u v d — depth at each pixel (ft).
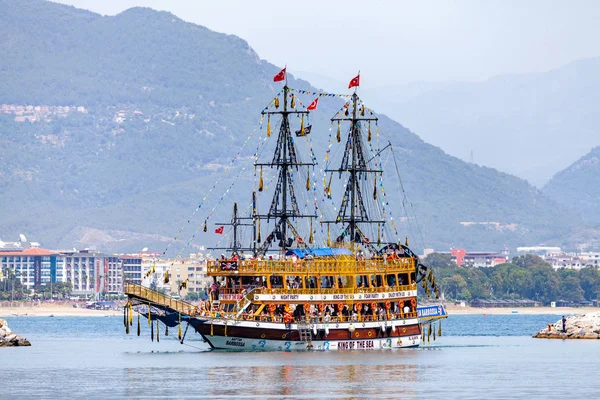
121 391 644.27
